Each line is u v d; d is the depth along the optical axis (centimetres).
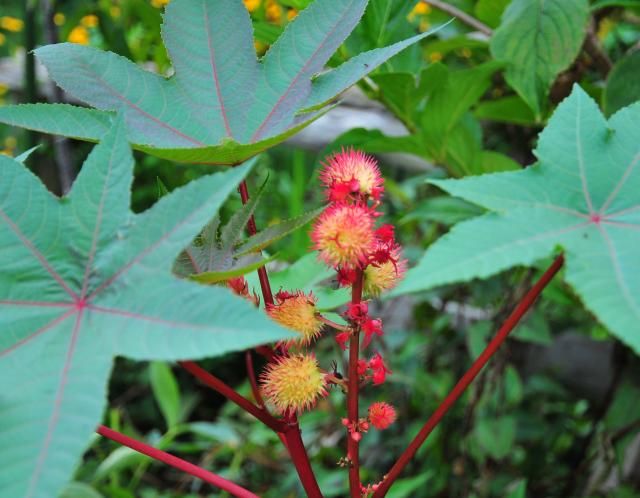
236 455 97
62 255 28
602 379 87
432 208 69
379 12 54
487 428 76
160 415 139
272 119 37
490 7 63
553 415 100
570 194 30
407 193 106
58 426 23
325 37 38
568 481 81
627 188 30
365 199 33
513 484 86
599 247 27
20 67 110
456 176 66
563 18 52
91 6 93
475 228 27
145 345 25
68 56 37
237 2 38
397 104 60
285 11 71
